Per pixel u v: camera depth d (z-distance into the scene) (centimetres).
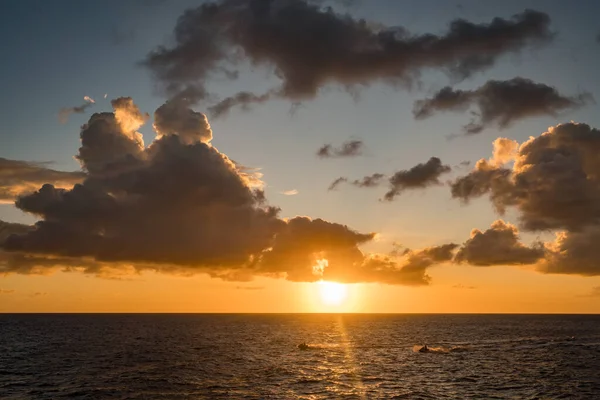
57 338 15350
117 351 11244
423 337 16050
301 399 5875
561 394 6191
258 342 14025
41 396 6075
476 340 14650
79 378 7319
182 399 5862
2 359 9625
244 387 6606
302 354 10625
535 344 13112
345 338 15650
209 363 9056
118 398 5928
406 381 7062
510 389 6494
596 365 8775
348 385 6762
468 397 6009
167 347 12344
